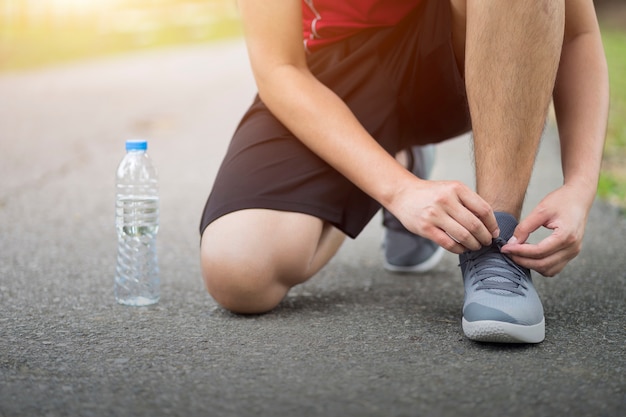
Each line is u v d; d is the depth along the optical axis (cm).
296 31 165
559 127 166
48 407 119
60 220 281
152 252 206
